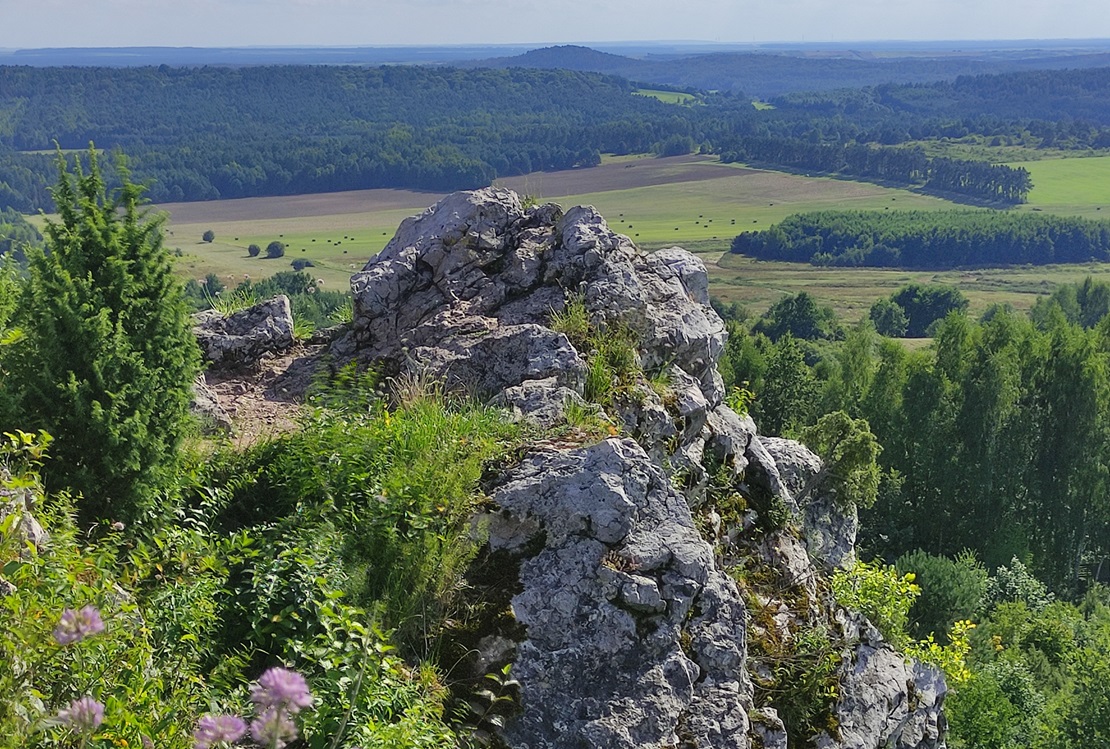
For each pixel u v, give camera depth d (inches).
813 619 374.3
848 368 2691.9
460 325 409.1
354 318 444.8
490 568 273.6
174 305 285.4
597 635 263.6
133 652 203.2
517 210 475.5
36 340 264.8
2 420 259.1
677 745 257.3
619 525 279.9
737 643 286.0
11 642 178.2
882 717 388.5
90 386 262.7
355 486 291.3
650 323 416.5
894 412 2290.8
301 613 238.4
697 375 430.3
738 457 412.2
